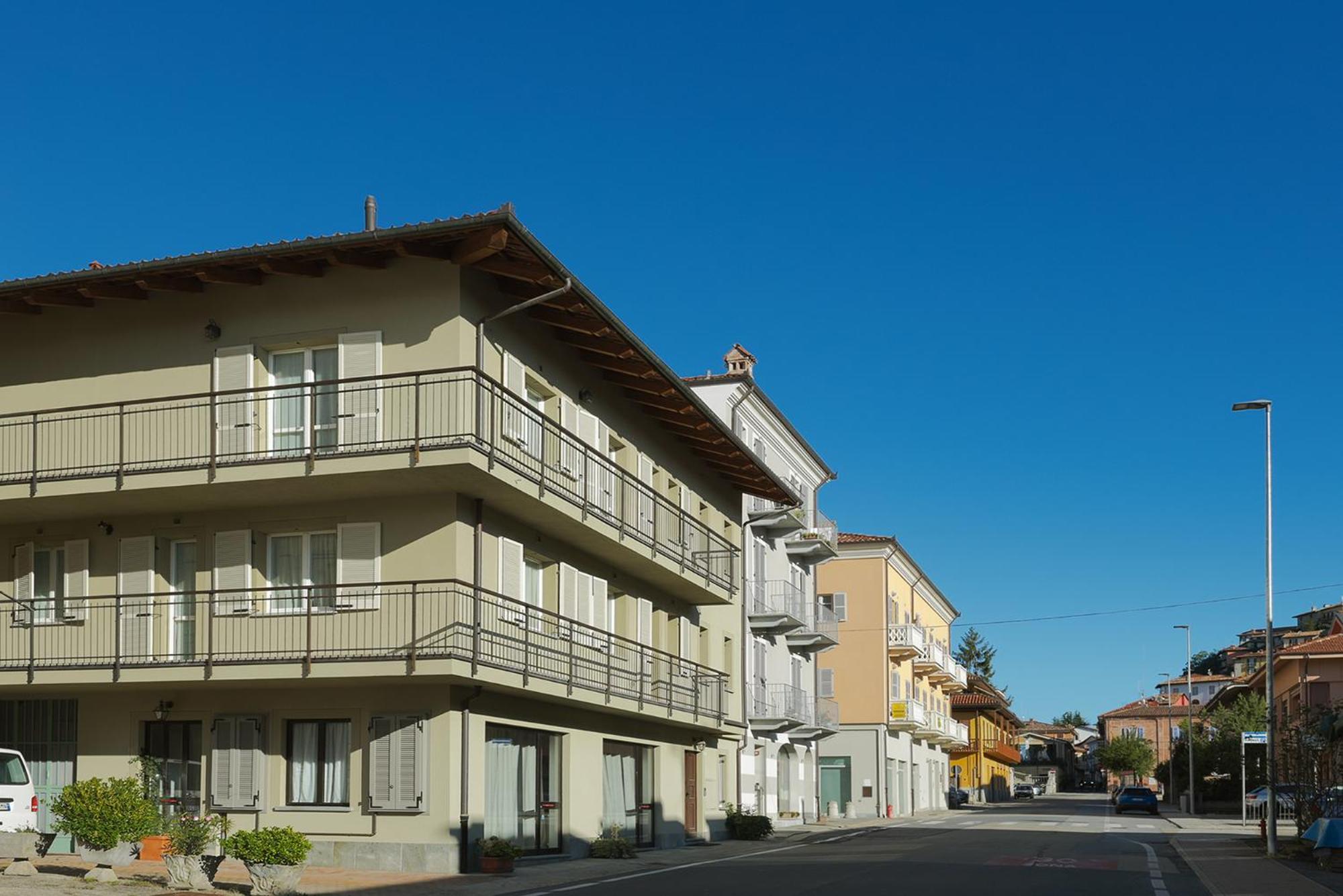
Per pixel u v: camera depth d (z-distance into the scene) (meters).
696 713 33.38
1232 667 139.38
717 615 38.81
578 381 28.09
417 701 22.78
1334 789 28.58
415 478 22.17
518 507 24.39
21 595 25.50
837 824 48.81
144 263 23.20
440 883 20.38
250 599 23.64
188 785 24.09
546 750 26.80
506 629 24.36
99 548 25.14
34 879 18.52
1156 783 126.44
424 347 22.83
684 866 24.75
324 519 23.70
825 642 49.53
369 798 22.67
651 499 31.98
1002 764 113.12
